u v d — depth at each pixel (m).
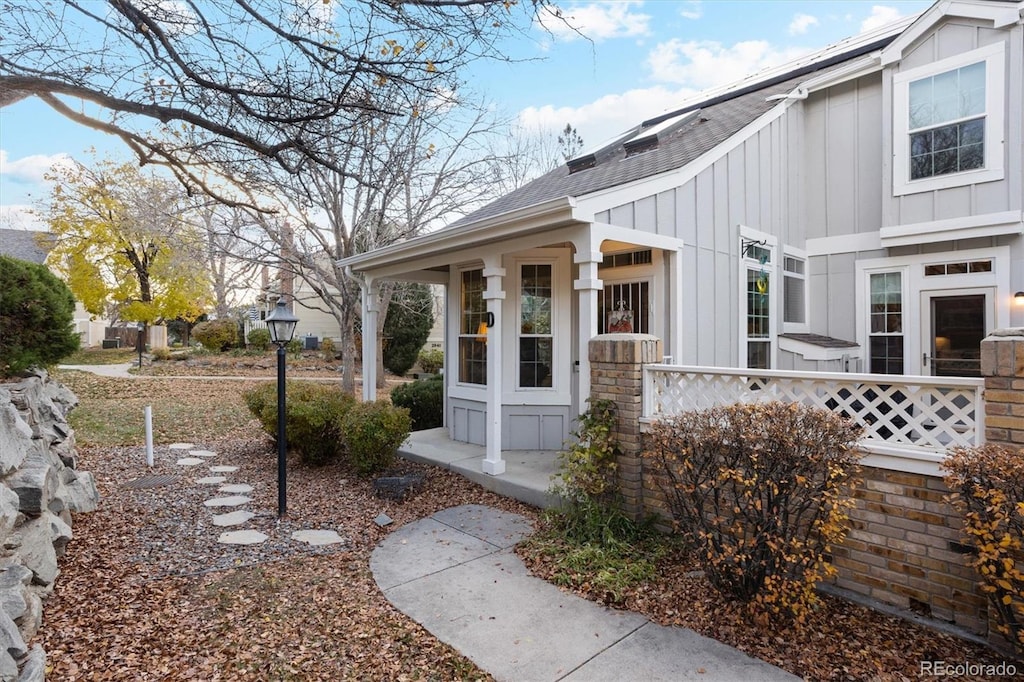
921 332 7.17
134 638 2.83
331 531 4.47
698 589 3.40
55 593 3.19
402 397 9.29
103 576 3.46
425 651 2.82
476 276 7.30
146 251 17.34
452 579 3.64
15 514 2.92
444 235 5.71
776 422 3.01
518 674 2.63
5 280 4.79
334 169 4.17
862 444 3.23
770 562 2.99
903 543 3.11
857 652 2.77
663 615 3.16
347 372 12.30
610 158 8.10
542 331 6.77
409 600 3.35
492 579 3.64
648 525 4.19
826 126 8.16
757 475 3.01
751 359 7.01
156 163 4.17
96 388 12.20
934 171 6.82
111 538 4.09
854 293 7.87
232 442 8.02
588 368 4.84
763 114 7.38
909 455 3.06
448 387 7.83
